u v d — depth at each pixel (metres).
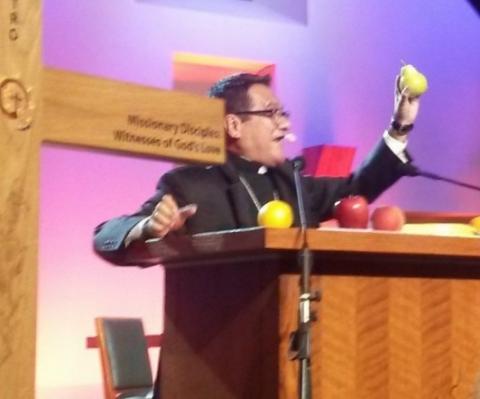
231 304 1.46
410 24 4.73
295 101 4.55
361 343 1.40
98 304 4.32
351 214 1.62
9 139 0.98
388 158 2.19
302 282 1.26
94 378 4.30
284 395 1.34
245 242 1.29
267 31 4.53
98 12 4.25
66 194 4.25
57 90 1.04
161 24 4.36
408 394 1.43
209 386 1.51
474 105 4.79
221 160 1.14
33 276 0.99
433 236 1.34
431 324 1.46
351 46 4.65
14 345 0.97
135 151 1.09
